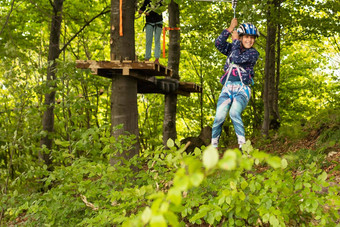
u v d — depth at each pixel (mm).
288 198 2773
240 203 2760
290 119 18125
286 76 18594
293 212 2863
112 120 6234
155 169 3664
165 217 969
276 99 15859
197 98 19328
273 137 12297
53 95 9945
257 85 17719
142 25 16500
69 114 9820
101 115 17969
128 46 6316
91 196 3951
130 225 1070
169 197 968
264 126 12469
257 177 2896
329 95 17797
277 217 2658
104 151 4078
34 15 12125
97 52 17312
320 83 18516
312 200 2693
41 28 13953
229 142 15055
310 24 11945
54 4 10453
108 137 4152
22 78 6516
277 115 15609
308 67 18344
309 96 18688
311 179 2922
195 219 2777
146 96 18266
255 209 2994
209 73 15859
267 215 2654
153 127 18141
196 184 931
